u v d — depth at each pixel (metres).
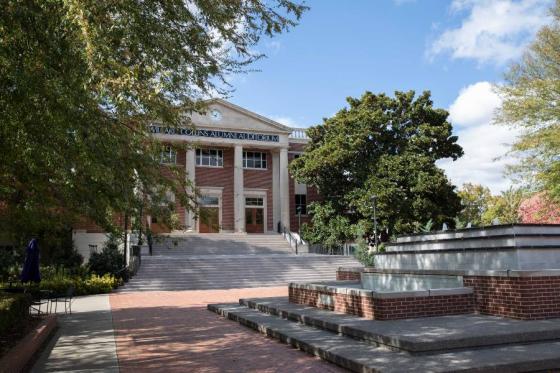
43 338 9.30
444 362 6.42
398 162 31.95
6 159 6.79
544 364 6.39
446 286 10.91
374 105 34.69
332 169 34.38
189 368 7.18
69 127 5.70
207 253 32.94
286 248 35.56
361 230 29.64
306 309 11.66
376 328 8.30
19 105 5.52
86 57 5.04
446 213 32.72
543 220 23.06
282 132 39.41
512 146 22.36
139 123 8.48
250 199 39.94
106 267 22.98
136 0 6.26
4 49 5.20
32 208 8.56
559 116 21.97
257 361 7.61
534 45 22.75
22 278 13.44
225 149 39.12
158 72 6.40
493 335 7.30
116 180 7.50
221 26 7.47
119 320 12.63
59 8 5.09
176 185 9.35
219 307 14.12
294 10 7.81
